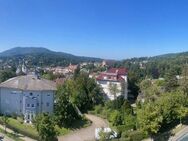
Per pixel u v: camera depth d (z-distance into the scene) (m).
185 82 150.75
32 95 114.62
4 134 96.81
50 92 116.88
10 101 118.12
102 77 183.62
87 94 145.88
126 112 121.69
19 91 115.81
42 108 115.19
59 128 108.25
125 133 101.56
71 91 141.38
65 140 100.25
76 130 109.69
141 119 101.81
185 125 116.75
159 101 118.44
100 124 119.25
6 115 116.88
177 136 105.38
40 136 92.12
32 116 112.81
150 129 100.12
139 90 192.00
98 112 135.88
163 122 110.19
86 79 152.38
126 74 186.00
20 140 92.00
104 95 178.62
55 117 109.31
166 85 168.00
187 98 124.50
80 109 139.62
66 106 112.38
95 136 102.56
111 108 133.50
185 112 115.44
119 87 179.50
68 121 112.31
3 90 119.56
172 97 119.25
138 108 137.75
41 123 91.88
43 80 122.44
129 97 192.00
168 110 111.50
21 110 115.56
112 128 111.69
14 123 108.00
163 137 104.19
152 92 161.25
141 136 101.31
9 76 184.12
